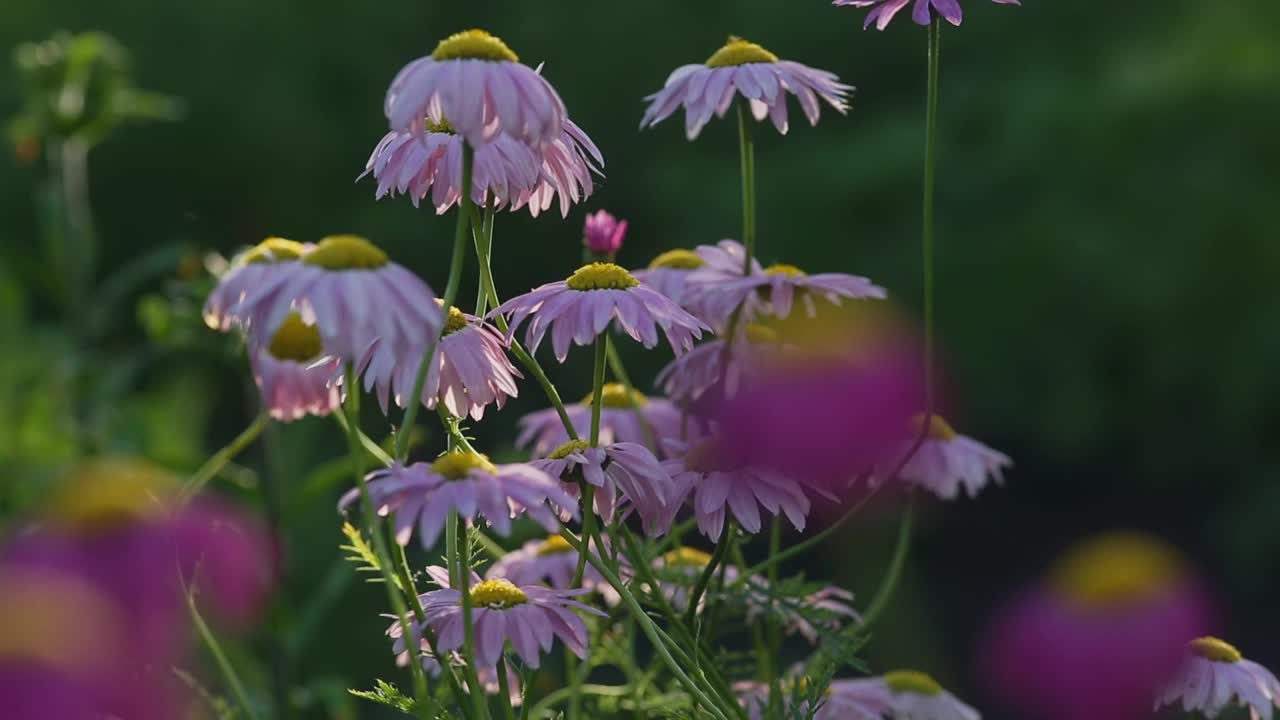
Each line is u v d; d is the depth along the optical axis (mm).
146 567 1358
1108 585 1319
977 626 5238
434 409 1503
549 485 1442
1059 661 1317
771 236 6711
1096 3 6953
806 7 7199
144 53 7594
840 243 6727
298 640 1786
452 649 1472
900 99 7246
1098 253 6305
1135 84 6414
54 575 1342
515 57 1474
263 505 1807
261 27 7621
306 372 1536
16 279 3041
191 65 7633
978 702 3092
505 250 6883
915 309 6555
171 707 1354
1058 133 6492
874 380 1456
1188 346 6504
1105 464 6879
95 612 1332
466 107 1458
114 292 2469
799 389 1457
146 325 1841
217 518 1432
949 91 6926
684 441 1611
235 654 1749
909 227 6629
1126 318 6484
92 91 2385
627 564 1573
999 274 6500
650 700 1588
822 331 1466
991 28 7039
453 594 1490
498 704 1649
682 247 6840
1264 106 6348
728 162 7008
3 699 1314
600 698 1610
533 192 1550
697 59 7316
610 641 1614
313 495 1808
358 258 1436
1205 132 6441
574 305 1510
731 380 1585
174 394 2916
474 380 1498
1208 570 6395
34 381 2531
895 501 1634
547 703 1586
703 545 1744
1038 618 1321
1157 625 1315
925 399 1547
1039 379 6617
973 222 6625
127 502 1362
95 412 2367
